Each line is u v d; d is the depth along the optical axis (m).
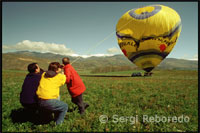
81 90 5.32
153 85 15.55
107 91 10.83
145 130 4.39
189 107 6.88
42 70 5.40
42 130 4.27
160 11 11.91
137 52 12.79
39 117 5.16
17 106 6.32
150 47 12.34
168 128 4.56
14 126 4.52
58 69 5.00
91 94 9.46
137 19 12.07
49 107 4.42
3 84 13.43
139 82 19.33
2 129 4.29
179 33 12.60
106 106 6.69
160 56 12.64
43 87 4.45
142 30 11.96
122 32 12.73
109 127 4.54
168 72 57.38
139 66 13.50
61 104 4.60
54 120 4.86
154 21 11.68
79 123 4.70
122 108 6.37
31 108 4.98
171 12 12.14
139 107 6.78
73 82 5.21
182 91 11.63
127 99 8.16
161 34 11.84
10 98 7.76
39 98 4.45
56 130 4.21
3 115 5.26
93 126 4.59
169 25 11.70
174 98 8.70
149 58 12.80
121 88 12.75
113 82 18.95
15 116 5.23
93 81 20.38
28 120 4.99
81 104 5.45
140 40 12.24
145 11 12.22
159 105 7.15
